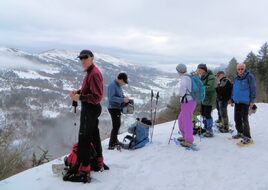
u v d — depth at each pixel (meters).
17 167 8.25
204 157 7.53
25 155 8.73
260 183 6.17
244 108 8.73
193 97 8.04
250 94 8.68
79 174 5.78
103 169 6.41
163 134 9.78
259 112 14.72
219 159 7.44
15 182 5.76
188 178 6.32
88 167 5.84
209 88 9.17
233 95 8.88
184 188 5.88
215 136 9.50
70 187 5.57
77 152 5.83
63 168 6.04
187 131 8.15
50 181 5.77
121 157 7.31
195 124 9.63
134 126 8.13
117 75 7.82
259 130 10.63
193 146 8.16
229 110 15.38
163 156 7.47
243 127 8.78
